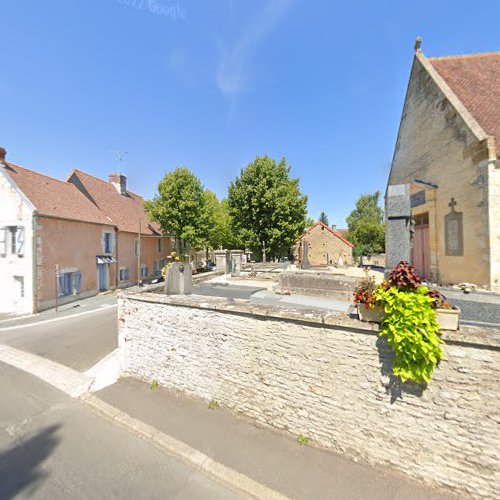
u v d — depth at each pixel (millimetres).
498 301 4906
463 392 2807
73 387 5281
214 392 4535
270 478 3104
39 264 13125
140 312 5398
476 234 7383
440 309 2863
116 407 4523
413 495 2857
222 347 4414
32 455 3504
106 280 18641
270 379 3965
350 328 3332
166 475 3195
